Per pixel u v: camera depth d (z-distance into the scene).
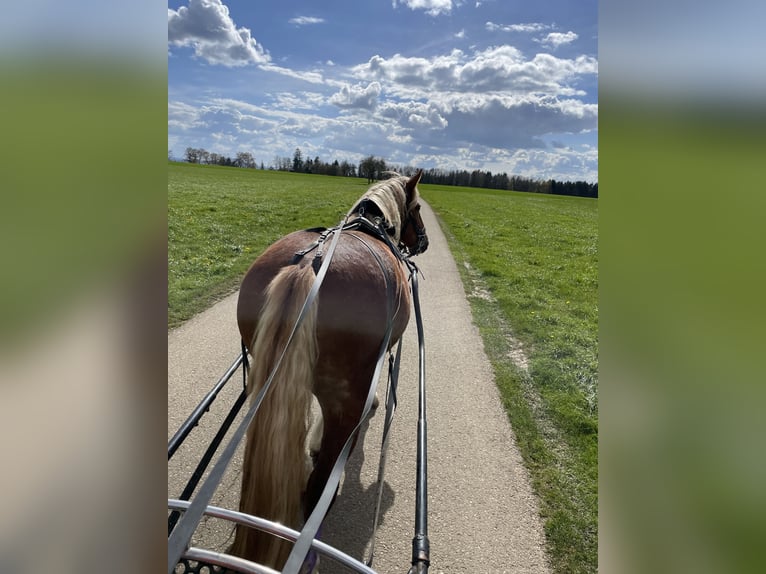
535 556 2.80
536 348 6.02
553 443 3.94
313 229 2.75
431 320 6.92
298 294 2.04
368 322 2.25
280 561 1.83
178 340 5.48
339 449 2.31
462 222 18.95
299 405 1.91
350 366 2.25
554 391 4.82
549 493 3.33
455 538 2.90
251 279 2.41
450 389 4.78
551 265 11.53
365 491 3.26
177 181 24.64
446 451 3.75
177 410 4.01
